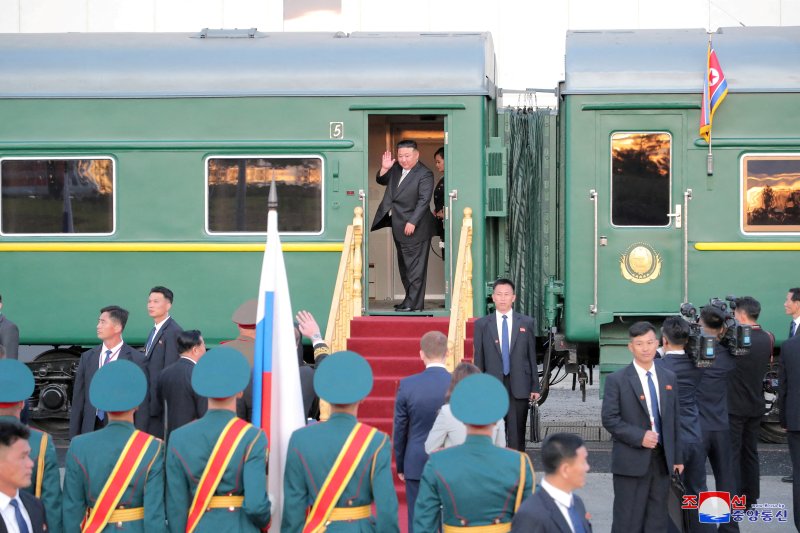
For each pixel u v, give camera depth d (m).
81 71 14.94
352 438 7.12
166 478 7.55
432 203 15.68
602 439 15.89
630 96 14.38
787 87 14.31
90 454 7.50
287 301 8.50
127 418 7.64
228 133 14.72
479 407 6.61
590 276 14.45
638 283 14.43
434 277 16.45
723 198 14.38
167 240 14.78
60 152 14.89
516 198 15.52
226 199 14.77
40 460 7.51
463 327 13.59
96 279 14.88
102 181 14.90
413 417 9.23
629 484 9.12
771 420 15.51
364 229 14.55
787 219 14.39
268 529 8.05
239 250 14.69
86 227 14.92
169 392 10.16
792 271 14.38
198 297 14.77
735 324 10.23
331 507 7.05
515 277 15.51
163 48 15.12
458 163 14.52
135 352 11.09
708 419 10.22
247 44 15.12
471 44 14.87
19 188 15.00
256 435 7.43
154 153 14.80
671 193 14.40
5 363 7.67
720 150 14.38
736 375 11.30
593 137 14.45
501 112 15.82
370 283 16.41
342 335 13.42
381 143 16.14
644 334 9.13
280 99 14.66
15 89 14.91
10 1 25.84
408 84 14.53
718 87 14.02
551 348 15.44
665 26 25.08
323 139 14.62
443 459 6.64
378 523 7.06
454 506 6.58
